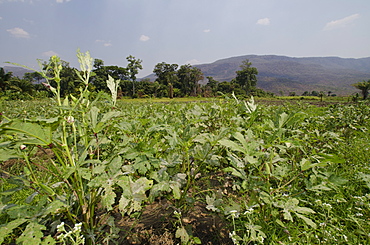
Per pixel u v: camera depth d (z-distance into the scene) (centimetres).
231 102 460
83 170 138
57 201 136
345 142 365
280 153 257
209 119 358
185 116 326
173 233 183
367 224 172
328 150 310
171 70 10256
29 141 125
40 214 127
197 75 9488
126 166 178
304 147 282
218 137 182
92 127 166
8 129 111
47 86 149
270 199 166
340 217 184
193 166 259
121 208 154
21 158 155
